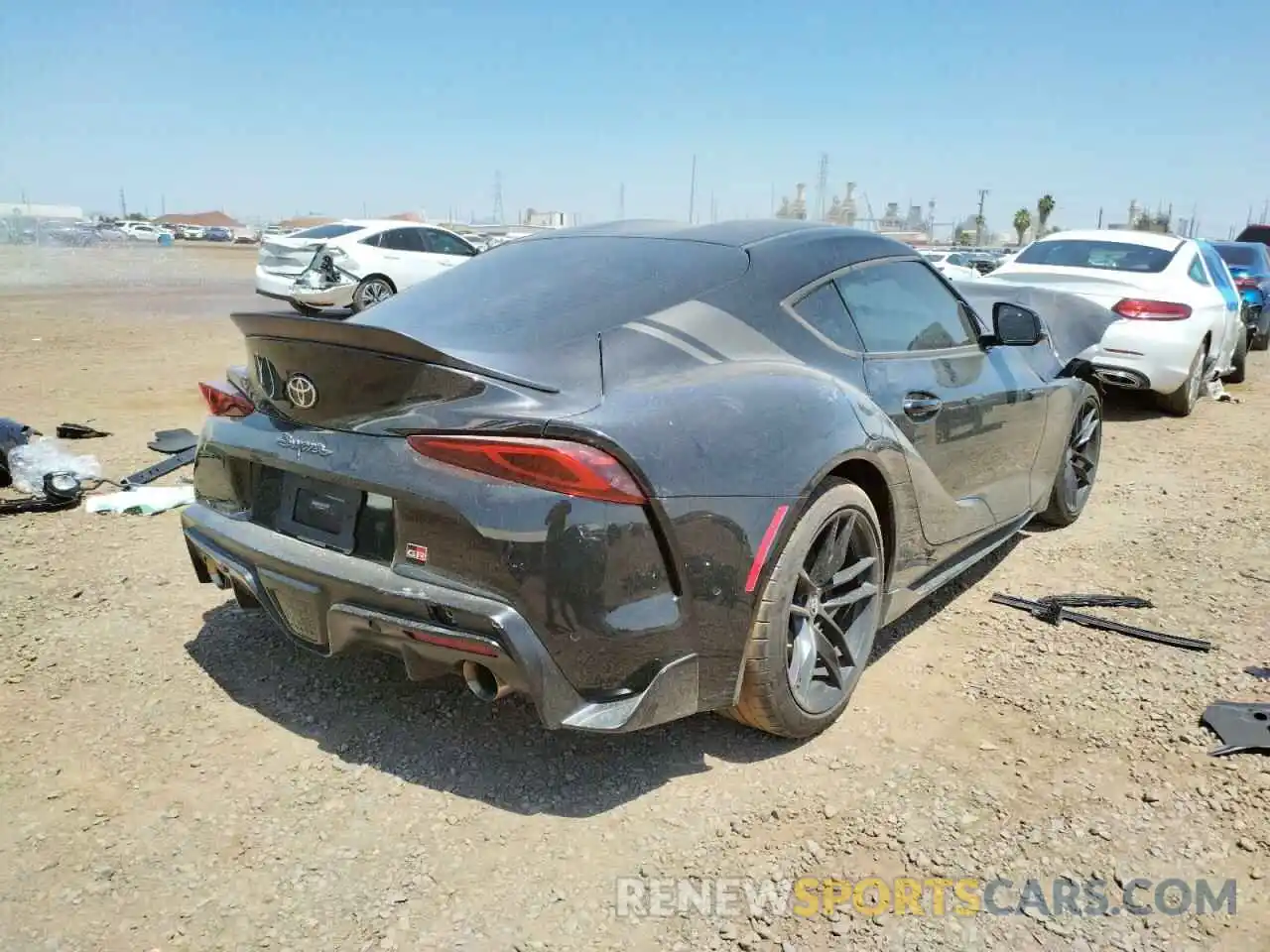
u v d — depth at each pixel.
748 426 2.54
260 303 17.05
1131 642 3.56
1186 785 2.66
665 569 2.39
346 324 2.40
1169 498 5.47
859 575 3.02
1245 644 3.53
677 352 2.66
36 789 2.59
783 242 3.18
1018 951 2.09
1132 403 8.52
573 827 2.48
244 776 2.67
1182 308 7.40
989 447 3.77
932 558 3.43
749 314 2.89
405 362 2.41
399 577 2.44
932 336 3.58
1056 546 4.64
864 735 2.92
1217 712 2.98
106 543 4.43
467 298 2.97
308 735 2.88
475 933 2.12
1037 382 4.15
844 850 2.40
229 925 2.13
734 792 2.63
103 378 8.87
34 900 2.19
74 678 3.18
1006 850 2.40
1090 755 2.81
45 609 3.71
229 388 2.99
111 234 55.34
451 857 2.36
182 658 3.34
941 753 2.83
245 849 2.38
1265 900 2.23
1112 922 2.17
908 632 3.67
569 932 2.13
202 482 3.07
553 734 2.91
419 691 3.15
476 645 2.31
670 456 2.37
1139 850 2.40
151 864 2.32
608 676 2.36
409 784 2.65
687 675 2.47
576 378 2.46
